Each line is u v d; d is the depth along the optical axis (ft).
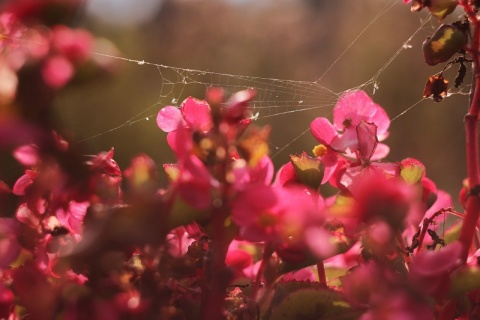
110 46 1.55
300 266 1.82
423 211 1.90
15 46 1.54
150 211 1.60
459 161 14.14
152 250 1.63
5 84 1.53
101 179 1.65
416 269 1.63
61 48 1.53
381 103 14.90
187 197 1.60
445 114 14.28
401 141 14.47
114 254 1.61
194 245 1.73
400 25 14.94
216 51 15.29
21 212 1.68
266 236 1.62
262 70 14.88
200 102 1.77
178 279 1.66
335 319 1.72
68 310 1.60
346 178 1.85
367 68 14.70
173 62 14.80
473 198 1.78
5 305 1.67
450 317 1.75
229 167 1.63
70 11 1.54
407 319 1.60
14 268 1.68
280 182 1.85
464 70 1.91
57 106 1.57
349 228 1.74
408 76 14.49
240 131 1.66
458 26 1.82
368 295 1.62
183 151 1.62
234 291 1.82
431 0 1.82
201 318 1.66
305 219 1.62
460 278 1.69
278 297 1.80
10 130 1.52
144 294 1.63
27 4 1.53
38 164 1.59
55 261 1.66
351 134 1.93
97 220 1.59
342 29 16.20
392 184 1.61
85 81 1.53
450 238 1.96
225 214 1.64
